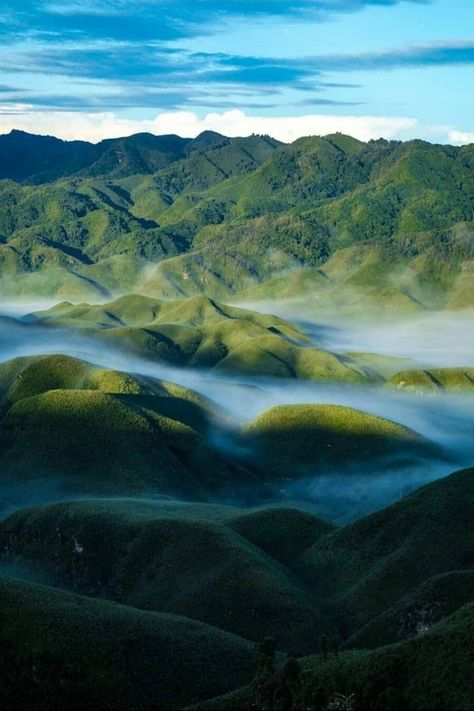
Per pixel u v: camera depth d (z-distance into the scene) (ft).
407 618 310.04
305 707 206.80
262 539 418.10
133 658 260.01
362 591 354.54
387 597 346.74
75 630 262.06
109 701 244.42
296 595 349.00
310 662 238.07
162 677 256.73
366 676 215.92
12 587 280.72
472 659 211.82
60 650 252.83
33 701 241.35
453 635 222.89
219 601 349.41
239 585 353.10
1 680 245.86
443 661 214.48
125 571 395.75
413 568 358.02
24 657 250.57
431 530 375.25
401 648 225.56
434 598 310.86
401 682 213.66
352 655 236.22
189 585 366.43
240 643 287.07
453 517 378.32
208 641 279.90
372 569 370.12
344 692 213.46
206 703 217.77
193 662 265.95
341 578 375.86
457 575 318.45
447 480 409.90
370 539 391.45
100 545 415.03
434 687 208.13
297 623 331.16
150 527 405.59
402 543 378.73
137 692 249.55
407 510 395.96
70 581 415.23
